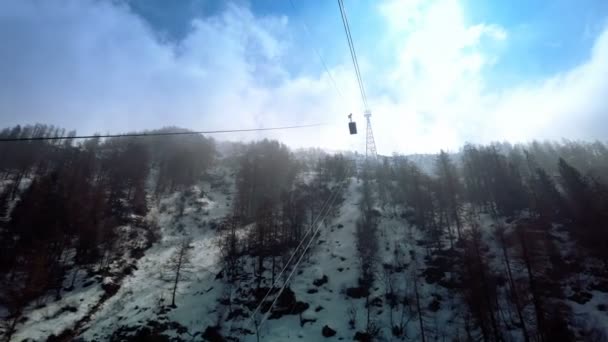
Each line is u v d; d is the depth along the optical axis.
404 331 38.56
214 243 64.12
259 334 39.19
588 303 37.84
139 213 68.88
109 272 48.12
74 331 37.06
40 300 39.69
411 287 46.00
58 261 47.03
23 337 34.19
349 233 63.22
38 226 51.16
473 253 44.75
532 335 34.62
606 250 43.19
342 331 39.22
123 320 39.56
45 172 80.12
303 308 43.34
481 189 74.31
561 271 43.44
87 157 91.00
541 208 56.66
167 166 100.94
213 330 38.88
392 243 57.41
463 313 40.06
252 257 56.72
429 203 64.38
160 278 50.12
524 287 40.25
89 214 56.69
